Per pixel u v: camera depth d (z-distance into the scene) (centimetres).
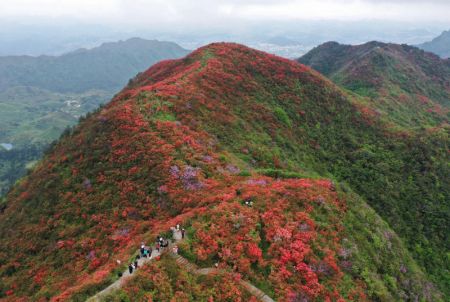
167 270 2306
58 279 3081
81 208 3894
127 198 3781
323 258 2755
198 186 3747
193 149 4525
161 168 4000
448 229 5491
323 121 7194
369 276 2873
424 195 5922
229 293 2202
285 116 6781
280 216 3047
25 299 2989
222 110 6072
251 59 8300
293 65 8619
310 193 3594
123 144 4575
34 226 3912
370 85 11919
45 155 6619
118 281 2309
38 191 4475
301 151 6188
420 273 3788
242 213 2967
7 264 3544
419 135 7350
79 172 4428
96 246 3300
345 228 3328
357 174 6128
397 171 6322
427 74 14862
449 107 12588
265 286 2378
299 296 2334
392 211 5462
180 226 2838
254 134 5866
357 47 17350
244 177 4162
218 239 2641
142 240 2853
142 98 5772
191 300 2122
